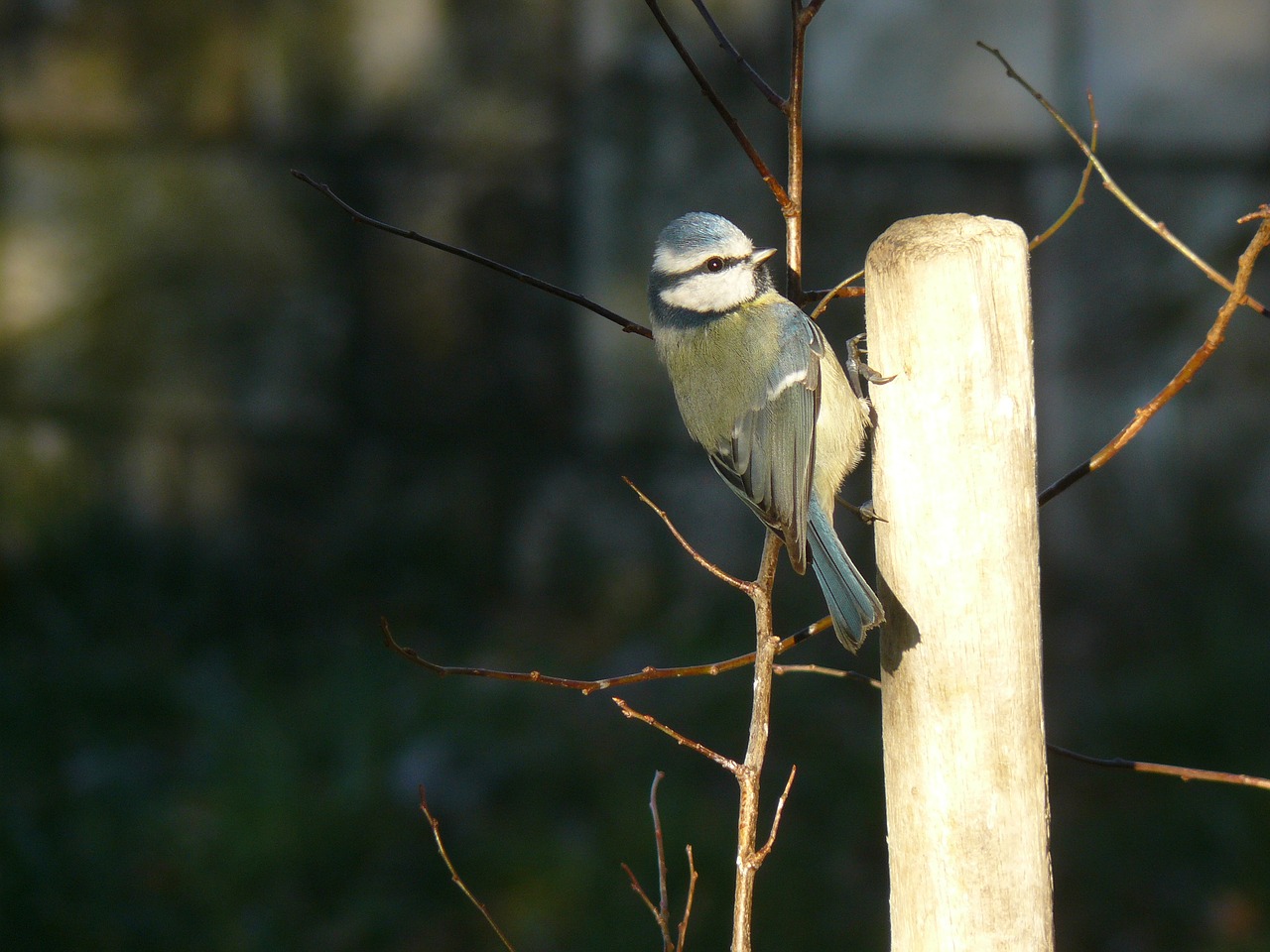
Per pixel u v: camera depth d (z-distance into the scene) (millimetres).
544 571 11516
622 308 11406
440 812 8492
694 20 11016
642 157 11219
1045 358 11203
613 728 9438
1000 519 3393
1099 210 11062
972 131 11133
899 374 3428
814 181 11203
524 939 7453
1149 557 11102
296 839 8031
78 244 11453
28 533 11352
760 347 5496
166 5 11250
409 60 11320
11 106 11367
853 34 11047
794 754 9078
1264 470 11047
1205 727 9133
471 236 11484
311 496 11633
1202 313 11062
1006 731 3422
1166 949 7531
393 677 10164
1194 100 10984
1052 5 10961
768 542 4012
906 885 3566
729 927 7383
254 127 11383
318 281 11500
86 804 8539
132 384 11547
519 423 11602
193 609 11211
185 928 7531
